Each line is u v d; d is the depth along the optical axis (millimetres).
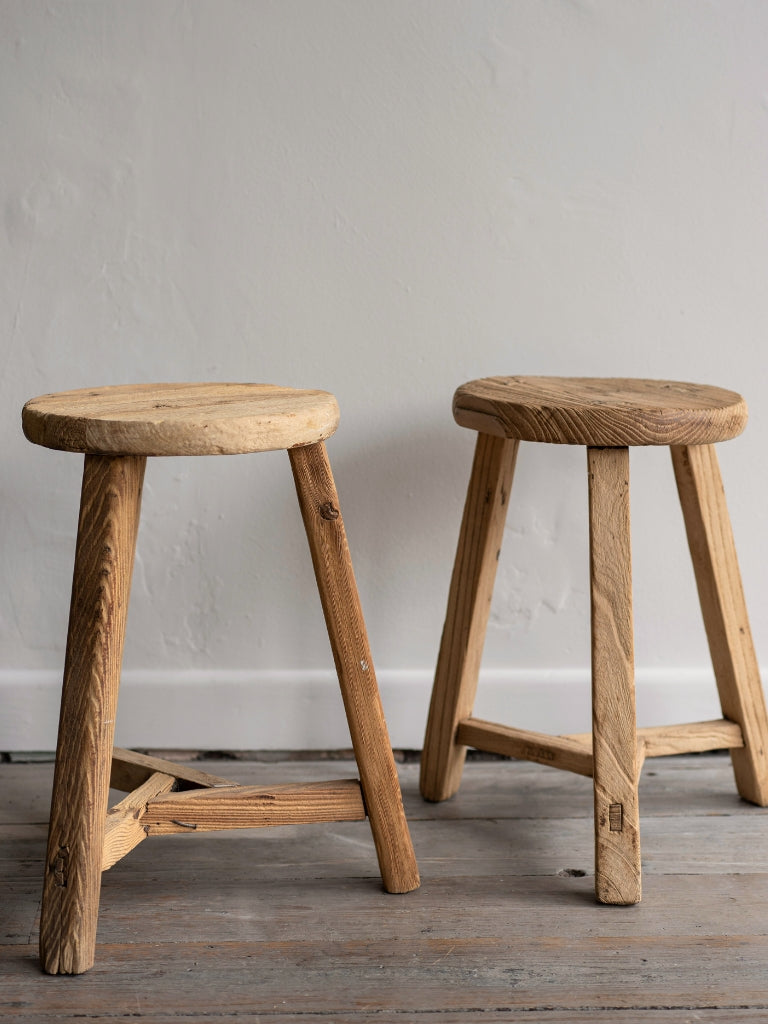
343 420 1484
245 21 1384
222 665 1543
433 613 1543
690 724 1360
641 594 1552
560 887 1175
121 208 1418
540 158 1433
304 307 1452
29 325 1440
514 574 1541
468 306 1463
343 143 1415
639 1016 945
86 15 1374
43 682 1522
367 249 1442
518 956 1037
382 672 1552
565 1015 945
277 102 1402
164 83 1393
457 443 1495
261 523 1509
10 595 1508
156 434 957
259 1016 940
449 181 1431
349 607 1112
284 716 1545
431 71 1404
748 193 1454
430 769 1397
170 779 1179
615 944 1058
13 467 1475
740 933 1080
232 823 1105
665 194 1449
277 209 1426
